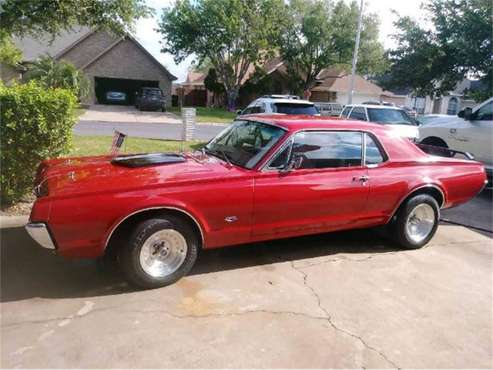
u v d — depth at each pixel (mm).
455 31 19656
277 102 12461
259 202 4129
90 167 4102
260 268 4461
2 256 4348
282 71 40469
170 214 3803
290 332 3312
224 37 32094
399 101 41750
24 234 4934
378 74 39406
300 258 4805
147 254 3758
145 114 26094
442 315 3736
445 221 6672
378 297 3982
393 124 10703
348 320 3547
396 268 4676
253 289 3977
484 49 18797
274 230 4340
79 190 3516
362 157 4785
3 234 4906
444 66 20641
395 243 5312
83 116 22375
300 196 4328
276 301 3775
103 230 3551
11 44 20938
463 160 5570
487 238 5910
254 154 4336
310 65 37844
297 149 4363
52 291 3725
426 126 9672
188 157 4594
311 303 3783
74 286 3830
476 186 5523
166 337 3141
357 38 22156
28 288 3754
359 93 39969
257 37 32562
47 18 11727
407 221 5113
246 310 3594
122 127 18016
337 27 36000
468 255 5203
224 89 39125
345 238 5547
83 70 31422
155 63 33219
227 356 2973
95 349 2953
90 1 11906
